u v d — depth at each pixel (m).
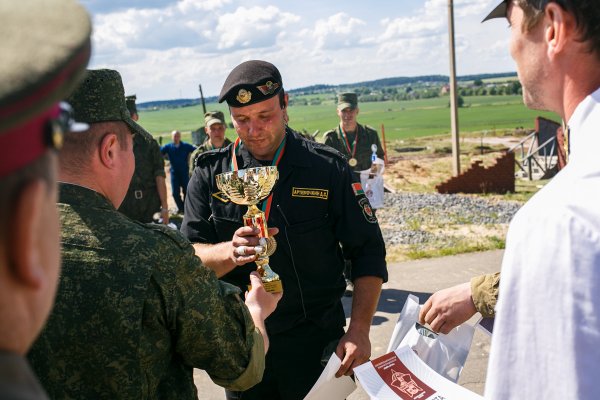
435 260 6.99
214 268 2.11
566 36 1.14
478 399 1.57
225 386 1.55
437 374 1.67
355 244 2.35
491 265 6.70
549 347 1.01
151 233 1.36
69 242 1.29
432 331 1.94
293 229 2.32
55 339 1.26
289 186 2.35
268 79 2.27
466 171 12.79
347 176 2.38
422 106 119.06
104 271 1.28
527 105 1.29
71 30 0.67
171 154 10.06
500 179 12.81
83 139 1.35
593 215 0.99
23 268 0.64
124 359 1.28
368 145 7.36
